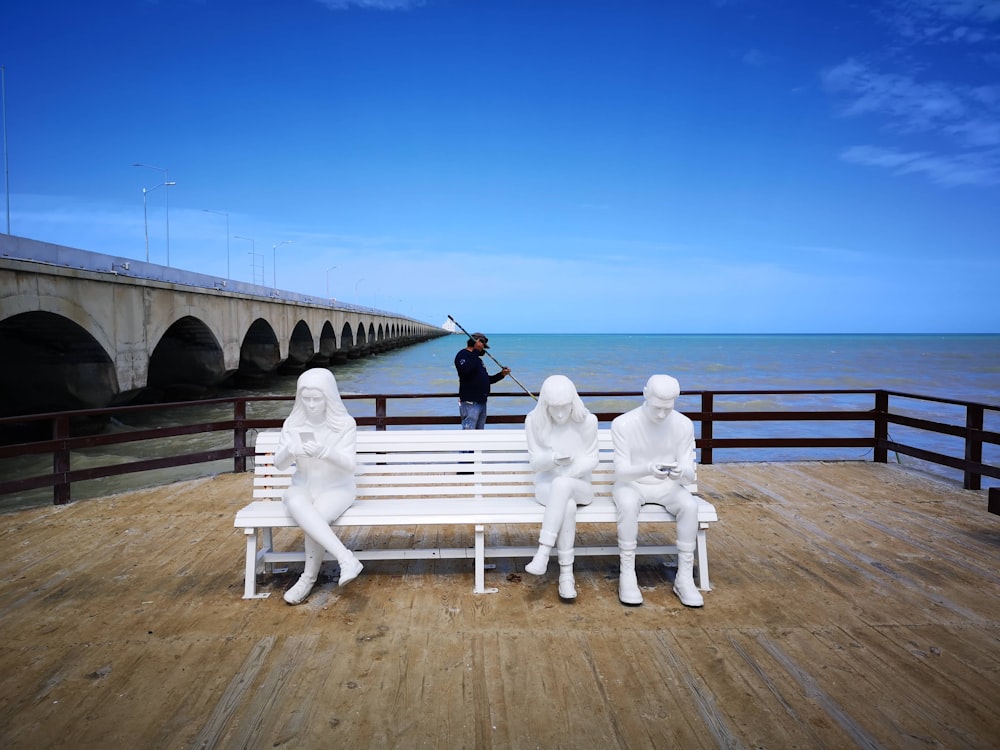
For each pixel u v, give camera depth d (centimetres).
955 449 1277
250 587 400
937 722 270
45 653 332
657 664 318
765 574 437
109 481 1100
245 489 683
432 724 270
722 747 255
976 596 399
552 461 401
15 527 553
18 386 1942
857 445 810
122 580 432
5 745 257
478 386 712
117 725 270
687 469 388
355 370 4531
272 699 289
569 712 278
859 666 315
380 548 507
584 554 429
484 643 341
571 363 4812
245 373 3553
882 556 473
